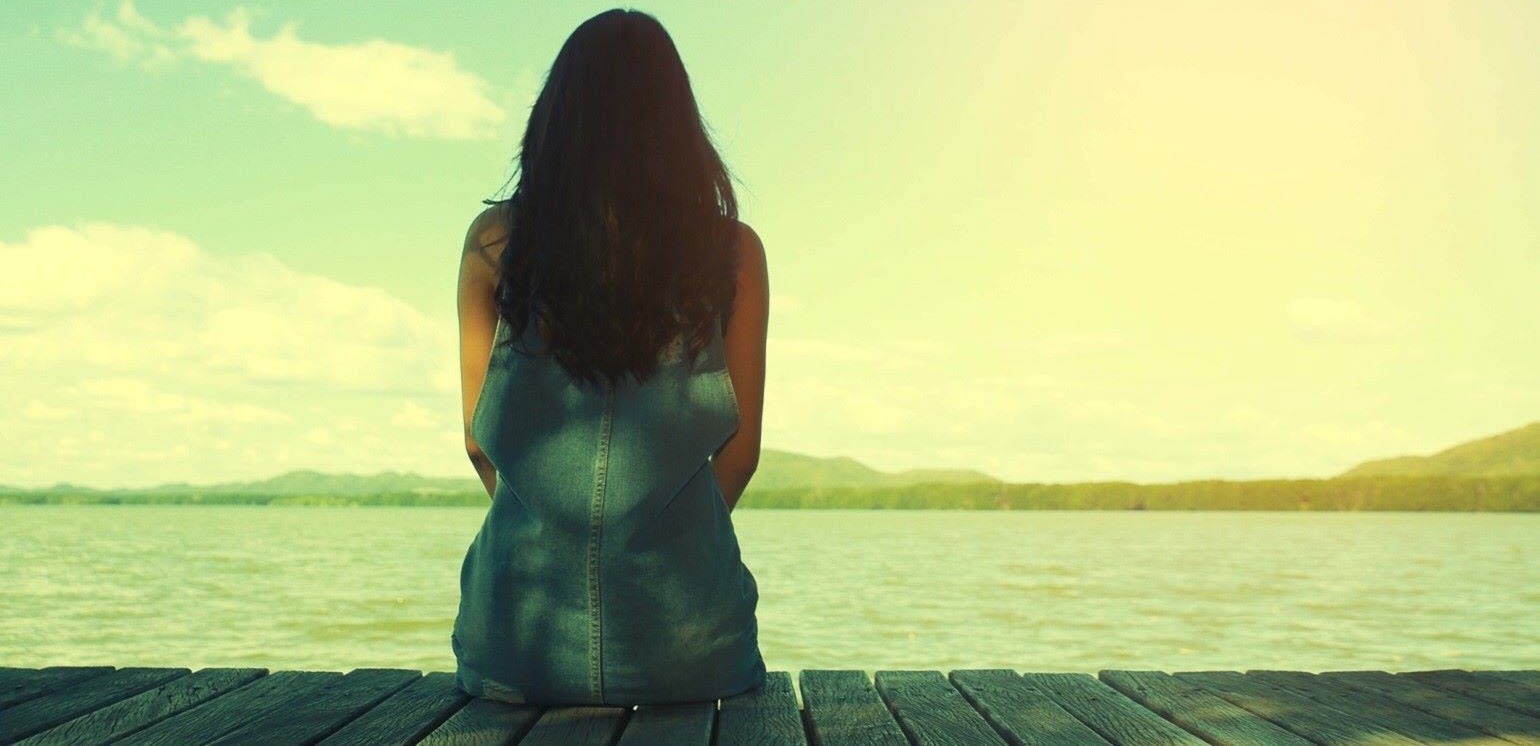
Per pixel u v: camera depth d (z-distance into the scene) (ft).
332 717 7.07
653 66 6.97
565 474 6.85
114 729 6.79
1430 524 325.62
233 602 80.28
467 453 7.48
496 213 7.34
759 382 7.46
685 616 7.02
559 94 6.93
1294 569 134.92
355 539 197.06
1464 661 55.16
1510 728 7.07
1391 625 72.90
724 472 7.56
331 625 65.92
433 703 7.40
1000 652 58.90
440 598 83.10
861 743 6.51
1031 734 6.79
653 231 6.72
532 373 6.89
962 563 142.00
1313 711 7.54
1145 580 115.24
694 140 7.00
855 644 61.77
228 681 8.25
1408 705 7.73
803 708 7.44
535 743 6.30
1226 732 6.93
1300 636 66.80
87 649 56.13
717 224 6.98
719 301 6.95
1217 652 59.36
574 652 6.97
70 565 124.26
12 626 65.67
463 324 7.33
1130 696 7.98
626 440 6.84
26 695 7.77
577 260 6.66
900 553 165.17
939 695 7.93
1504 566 140.67
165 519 325.01
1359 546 195.93
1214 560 153.58
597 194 6.71
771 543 198.39
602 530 6.84
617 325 6.66
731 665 7.29
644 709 7.13
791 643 62.03
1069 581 112.98
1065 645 62.13
